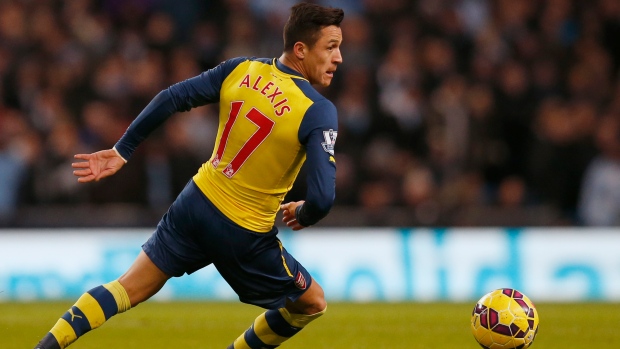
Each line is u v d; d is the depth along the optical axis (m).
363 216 40.56
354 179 44.19
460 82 48.69
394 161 45.19
